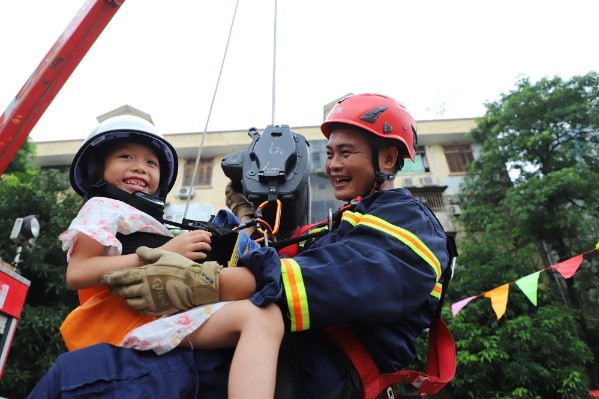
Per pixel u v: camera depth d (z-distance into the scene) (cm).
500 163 1095
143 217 152
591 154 1066
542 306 910
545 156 1064
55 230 778
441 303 156
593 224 971
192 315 112
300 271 112
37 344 699
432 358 159
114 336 123
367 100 174
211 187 1344
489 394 768
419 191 1316
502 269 930
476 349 802
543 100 1081
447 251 148
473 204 1138
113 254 137
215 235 140
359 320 116
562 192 977
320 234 154
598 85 1066
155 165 181
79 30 322
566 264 490
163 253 120
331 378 119
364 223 128
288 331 121
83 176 177
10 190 802
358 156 165
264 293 109
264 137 193
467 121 1441
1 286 312
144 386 103
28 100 318
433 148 1434
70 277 128
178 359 110
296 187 178
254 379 98
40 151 1360
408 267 118
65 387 100
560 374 750
